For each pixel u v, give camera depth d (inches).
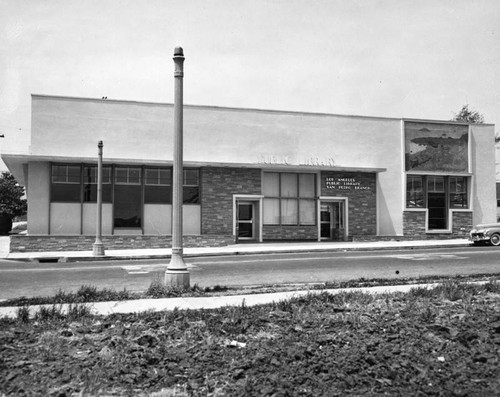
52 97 1059.3
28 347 261.7
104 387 206.2
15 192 1941.4
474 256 792.9
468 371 224.7
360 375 218.4
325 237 1219.9
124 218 1069.1
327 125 1232.2
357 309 359.3
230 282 539.2
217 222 1115.9
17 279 560.4
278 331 297.3
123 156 1093.1
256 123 1182.9
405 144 1285.7
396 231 1268.5
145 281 545.6
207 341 273.7
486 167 1353.3
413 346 263.4
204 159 1144.8
